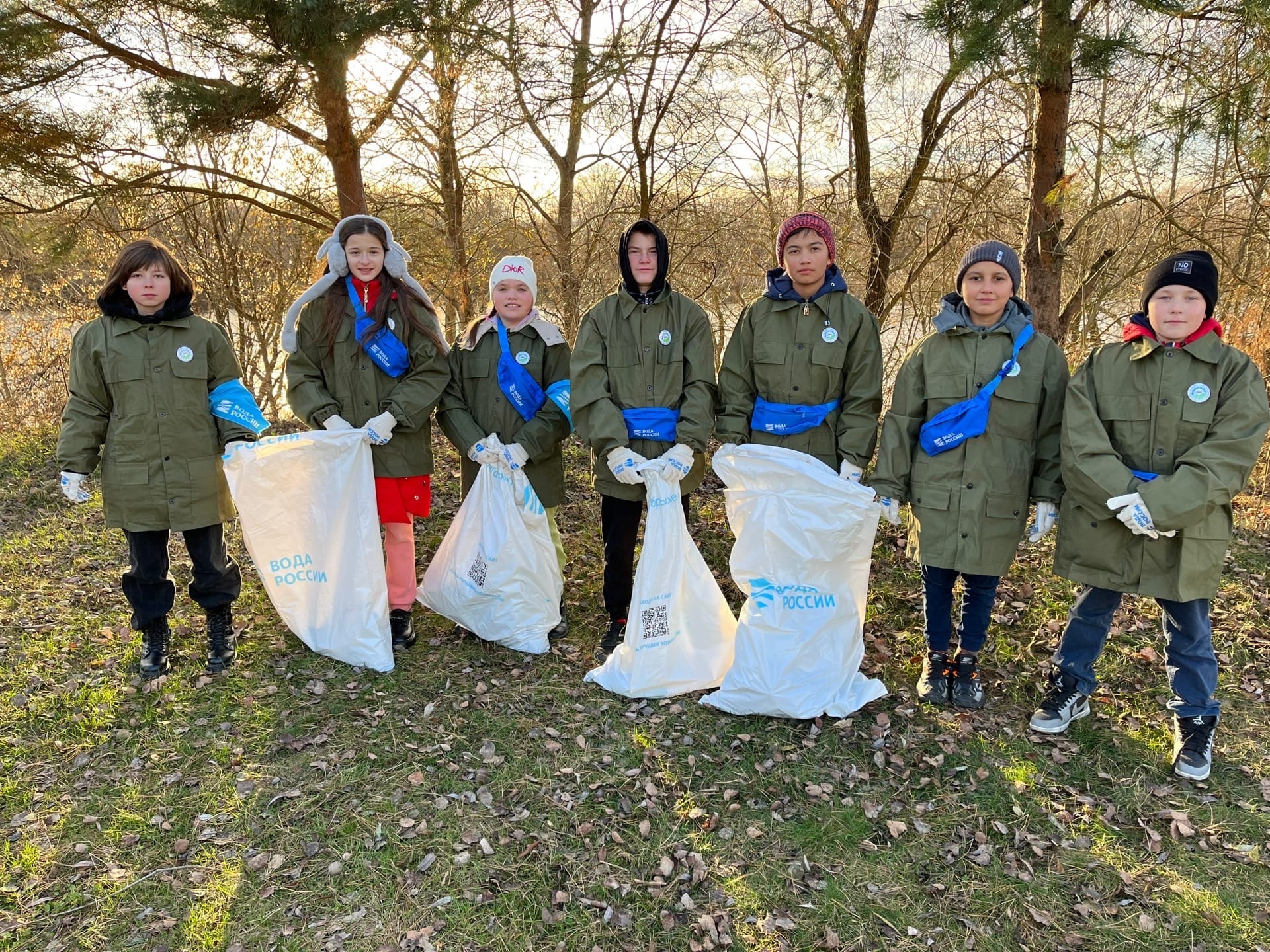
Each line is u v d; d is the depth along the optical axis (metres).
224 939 2.11
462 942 2.12
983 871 2.37
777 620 3.02
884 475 3.03
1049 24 3.84
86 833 2.46
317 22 4.14
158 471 3.10
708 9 6.02
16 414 7.59
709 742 2.93
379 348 3.30
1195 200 6.35
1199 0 4.18
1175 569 2.63
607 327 3.26
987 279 2.86
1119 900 2.27
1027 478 2.93
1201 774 2.73
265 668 3.35
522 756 2.84
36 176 5.16
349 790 2.65
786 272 3.15
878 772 2.79
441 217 8.38
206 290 8.83
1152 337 2.63
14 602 3.88
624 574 3.49
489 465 3.46
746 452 3.02
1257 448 2.51
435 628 3.74
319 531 3.34
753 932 2.16
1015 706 3.17
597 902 2.24
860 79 5.46
